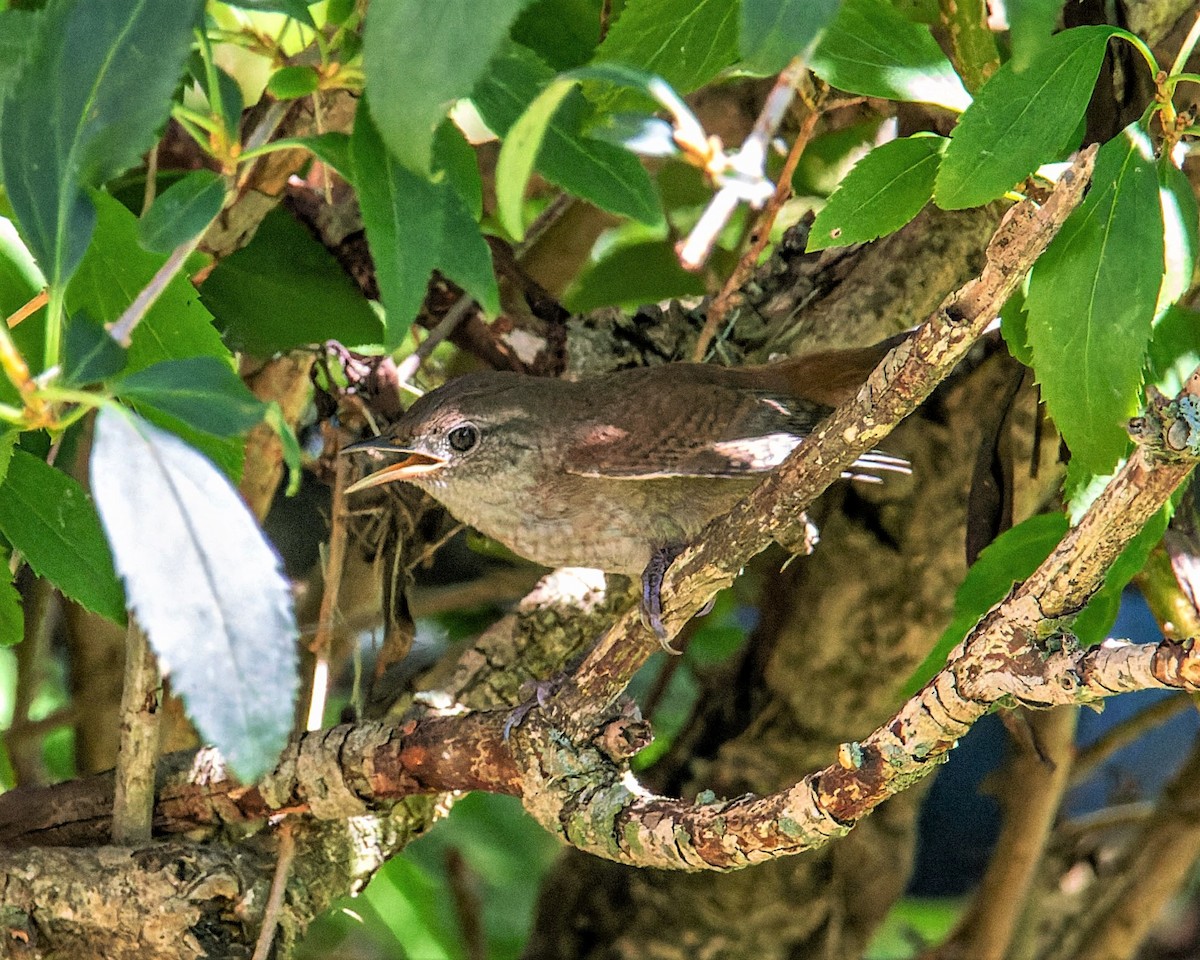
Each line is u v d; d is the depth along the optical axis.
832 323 8.68
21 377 4.29
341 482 7.94
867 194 5.79
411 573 8.35
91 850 6.96
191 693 4.12
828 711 9.63
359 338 7.91
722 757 9.80
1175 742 14.87
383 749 6.96
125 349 4.51
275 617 4.23
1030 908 11.00
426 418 7.94
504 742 6.67
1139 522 4.95
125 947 6.93
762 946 9.90
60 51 4.57
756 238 7.68
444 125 5.06
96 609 6.20
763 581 9.75
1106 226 5.36
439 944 9.91
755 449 7.69
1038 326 5.49
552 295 9.52
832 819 5.59
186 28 4.52
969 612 6.80
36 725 9.37
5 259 5.68
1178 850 10.55
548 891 10.34
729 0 5.54
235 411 4.37
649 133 4.50
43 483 6.09
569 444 7.87
